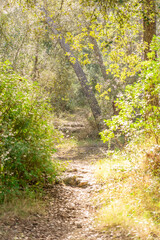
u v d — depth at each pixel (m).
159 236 4.02
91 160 10.80
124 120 6.70
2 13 12.88
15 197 5.20
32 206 5.24
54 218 5.07
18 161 5.26
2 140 5.12
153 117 6.53
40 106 6.47
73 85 25.72
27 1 9.05
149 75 6.48
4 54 14.23
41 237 4.19
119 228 4.47
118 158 7.64
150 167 6.18
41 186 6.36
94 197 6.28
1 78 5.80
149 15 8.30
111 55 8.98
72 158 11.52
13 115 5.84
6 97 5.75
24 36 14.88
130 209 5.09
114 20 8.00
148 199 5.27
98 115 17.03
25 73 14.45
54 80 17.02
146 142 6.75
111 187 6.46
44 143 6.26
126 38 9.05
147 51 9.51
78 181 7.35
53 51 19.06
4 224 4.33
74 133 16.84
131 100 6.88
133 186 5.96
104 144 13.95
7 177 5.24
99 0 7.34
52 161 7.05
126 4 7.81
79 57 8.81
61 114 20.83
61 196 6.26
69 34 8.74
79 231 4.59
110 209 5.21
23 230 4.29
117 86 15.22
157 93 6.64
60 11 9.89
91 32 8.24
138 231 4.21
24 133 5.97
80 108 25.39
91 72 24.72
